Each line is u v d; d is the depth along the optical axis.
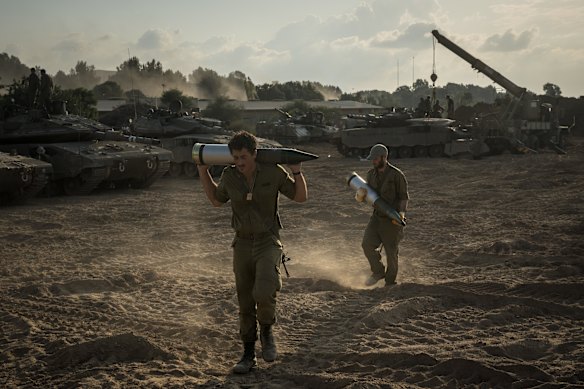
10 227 14.57
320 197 19.33
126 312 7.21
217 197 5.45
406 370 5.09
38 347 6.13
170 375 5.27
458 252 10.47
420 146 37.28
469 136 37.12
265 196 5.22
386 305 7.05
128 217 15.73
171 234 12.92
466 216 14.41
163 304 7.58
